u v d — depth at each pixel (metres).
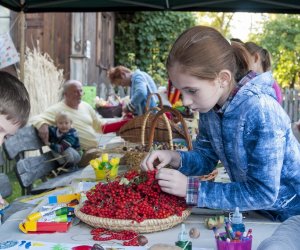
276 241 1.18
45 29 8.81
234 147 1.70
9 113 1.68
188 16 15.22
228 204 1.66
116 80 6.49
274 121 1.62
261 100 1.64
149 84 6.07
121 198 1.70
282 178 1.73
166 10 5.62
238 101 1.66
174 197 1.74
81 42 8.85
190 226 1.74
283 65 15.69
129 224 1.61
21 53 5.30
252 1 5.30
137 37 14.95
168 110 2.49
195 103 1.64
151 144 2.62
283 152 1.64
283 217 1.82
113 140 4.84
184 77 1.58
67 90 5.68
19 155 3.80
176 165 2.02
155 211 1.65
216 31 1.66
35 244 1.53
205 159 2.07
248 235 1.39
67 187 2.54
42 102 6.26
